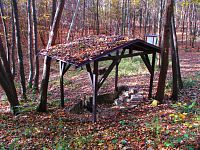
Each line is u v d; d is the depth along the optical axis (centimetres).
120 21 4225
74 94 1459
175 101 1102
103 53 882
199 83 1409
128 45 976
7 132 857
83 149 699
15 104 1102
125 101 1210
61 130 876
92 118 1011
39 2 3244
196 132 713
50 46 1124
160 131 751
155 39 2525
